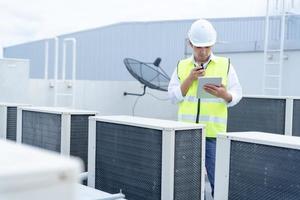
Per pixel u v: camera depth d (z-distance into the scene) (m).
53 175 0.56
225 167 1.87
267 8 7.29
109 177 2.43
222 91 3.12
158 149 2.12
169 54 11.20
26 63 6.13
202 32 3.31
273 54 7.68
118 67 11.88
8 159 0.59
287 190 1.65
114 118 2.45
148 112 8.16
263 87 7.34
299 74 7.53
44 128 3.00
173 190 2.08
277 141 1.68
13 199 0.54
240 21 9.77
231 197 1.86
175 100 3.44
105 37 12.01
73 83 6.78
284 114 5.80
